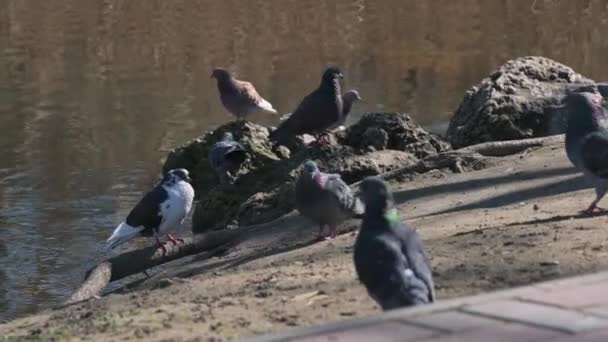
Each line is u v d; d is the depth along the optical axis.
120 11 36.78
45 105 24.95
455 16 35.75
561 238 9.59
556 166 13.98
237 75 27.81
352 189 14.08
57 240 15.97
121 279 13.02
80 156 20.81
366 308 8.24
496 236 9.95
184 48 31.23
